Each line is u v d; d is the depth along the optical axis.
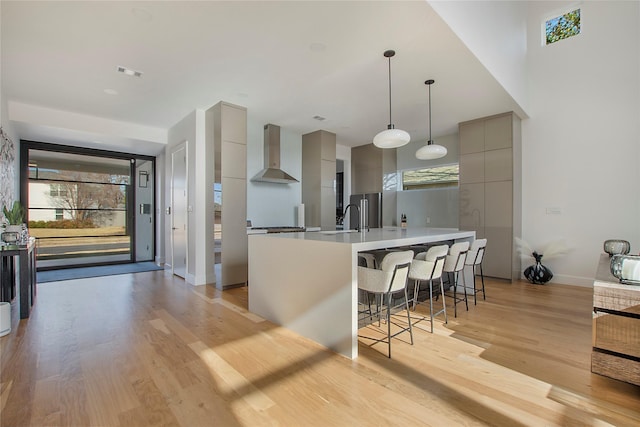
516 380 1.98
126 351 2.38
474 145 5.15
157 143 5.60
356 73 3.45
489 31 3.46
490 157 4.96
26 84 3.67
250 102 4.36
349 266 2.30
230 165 4.39
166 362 2.21
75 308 3.46
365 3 2.29
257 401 1.76
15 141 4.65
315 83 3.70
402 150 6.87
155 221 6.81
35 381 1.94
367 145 7.00
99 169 6.18
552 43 4.75
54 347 2.44
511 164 4.75
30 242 3.49
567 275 4.64
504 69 3.90
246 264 4.56
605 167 4.32
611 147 4.28
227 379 1.99
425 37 2.74
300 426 1.55
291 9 2.37
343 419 1.61
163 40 2.79
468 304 3.66
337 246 2.39
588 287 4.44
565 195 4.64
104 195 6.25
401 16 2.45
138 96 4.07
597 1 4.39
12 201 4.38
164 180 6.36
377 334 2.76
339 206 7.65
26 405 1.69
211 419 1.60
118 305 3.58
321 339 2.52
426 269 2.76
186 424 1.56
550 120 4.77
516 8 4.46
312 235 3.20
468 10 2.98
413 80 3.63
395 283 2.36
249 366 2.16
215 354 2.34
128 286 4.51
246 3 2.29
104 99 4.16
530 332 2.79
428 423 1.57
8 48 2.89
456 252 3.16
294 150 6.33
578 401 1.76
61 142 5.44
